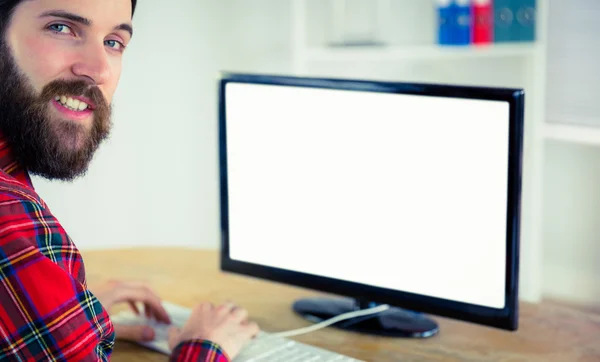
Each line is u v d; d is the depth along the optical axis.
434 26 3.42
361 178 1.42
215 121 3.40
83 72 1.13
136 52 3.11
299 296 1.64
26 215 1.01
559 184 3.40
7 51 1.11
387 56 3.01
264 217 1.56
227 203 1.61
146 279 1.74
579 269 3.38
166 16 3.17
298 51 3.07
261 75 1.51
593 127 3.01
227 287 1.69
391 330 1.43
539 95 3.09
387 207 1.40
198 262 1.86
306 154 1.48
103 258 1.88
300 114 1.48
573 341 1.38
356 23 3.22
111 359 1.35
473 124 1.29
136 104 3.14
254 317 1.52
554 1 3.08
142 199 3.23
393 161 1.38
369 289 1.44
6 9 1.10
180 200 3.35
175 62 3.23
